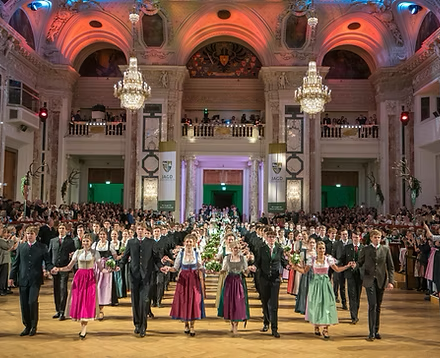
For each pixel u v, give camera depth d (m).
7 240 10.97
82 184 26.84
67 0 22.28
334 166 26.86
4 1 18.44
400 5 21.78
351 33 23.72
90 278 7.04
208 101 26.64
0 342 6.67
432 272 10.68
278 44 23.02
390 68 23.08
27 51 20.62
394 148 23.22
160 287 9.59
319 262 7.17
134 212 20.95
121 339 6.91
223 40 25.83
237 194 27.66
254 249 8.88
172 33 22.81
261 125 24.11
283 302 10.28
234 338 7.04
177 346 6.54
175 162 21.38
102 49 26.22
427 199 21.67
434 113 20.62
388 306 10.12
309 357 6.07
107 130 24.08
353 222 19.86
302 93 16.06
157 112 23.14
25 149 22.06
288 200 22.77
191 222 20.52
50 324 7.85
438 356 6.19
